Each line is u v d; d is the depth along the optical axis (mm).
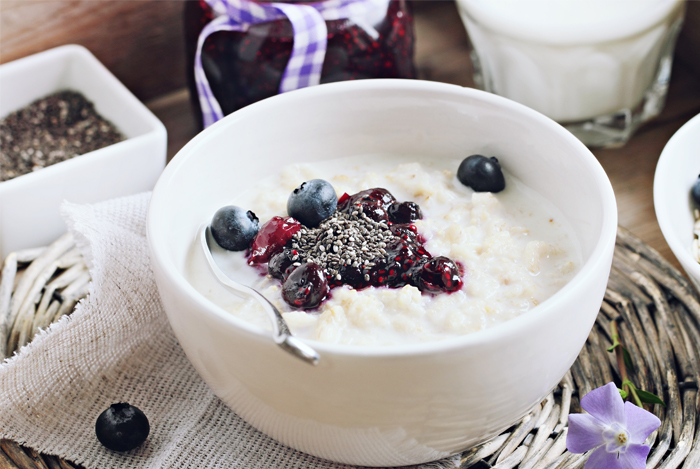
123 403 466
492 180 494
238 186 505
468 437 433
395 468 455
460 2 599
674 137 521
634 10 585
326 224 478
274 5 554
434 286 457
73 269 534
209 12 577
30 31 622
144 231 521
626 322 501
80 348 488
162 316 506
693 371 478
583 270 424
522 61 586
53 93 627
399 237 473
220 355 422
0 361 494
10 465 465
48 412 480
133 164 562
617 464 445
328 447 436
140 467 463
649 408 475
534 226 485
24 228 551
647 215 568
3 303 516
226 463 461
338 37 564
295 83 565
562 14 592
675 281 508
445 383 409
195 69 581
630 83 588
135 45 650
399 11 583
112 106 606
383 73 580
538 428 469
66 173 547
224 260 481
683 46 645
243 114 492
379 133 515
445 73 664
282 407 423
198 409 479
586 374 486
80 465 468
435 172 510
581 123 605
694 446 455
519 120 487
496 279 463
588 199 463
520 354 412
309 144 513
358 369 404
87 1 626
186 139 635
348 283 464
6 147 595
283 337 404
